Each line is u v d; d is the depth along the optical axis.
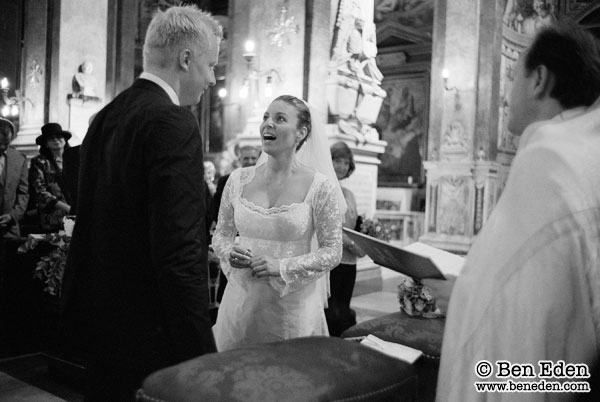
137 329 1.95
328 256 2.61
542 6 14.43
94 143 2.09
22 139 9.98
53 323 4.41
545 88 1.45
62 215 5.71
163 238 1.83
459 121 12.40
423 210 19.72
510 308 1.23
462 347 1.29
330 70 8.86
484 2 12.24
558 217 1.21
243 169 2.88
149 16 20.23
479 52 12.28
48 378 4.36
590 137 1.32
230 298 2.77
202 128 20.80
